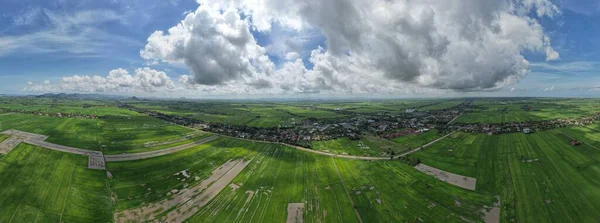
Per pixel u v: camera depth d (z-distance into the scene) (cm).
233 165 16000
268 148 19950
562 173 13012
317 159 17138
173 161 16325
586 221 9319
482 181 12875
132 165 15288
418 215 10200
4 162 14012
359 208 10794
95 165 14775
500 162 15025
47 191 11506
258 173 14650
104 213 10469
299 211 10675
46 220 9706
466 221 9744
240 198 11788
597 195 10794
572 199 10656
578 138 18712
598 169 13188
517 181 12506
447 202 11056
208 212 10650
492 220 9744
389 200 11331
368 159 16975
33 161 14388
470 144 19250
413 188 12394
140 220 10088
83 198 11294
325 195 11925
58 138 18950
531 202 10681
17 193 11144
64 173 13300
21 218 9706
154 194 12106
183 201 11531
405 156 17262
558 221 9438
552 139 18938
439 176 13700
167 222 9975
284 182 13412
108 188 12444
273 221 10006
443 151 18012
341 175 14188
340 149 19700
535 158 15212
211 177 14112
